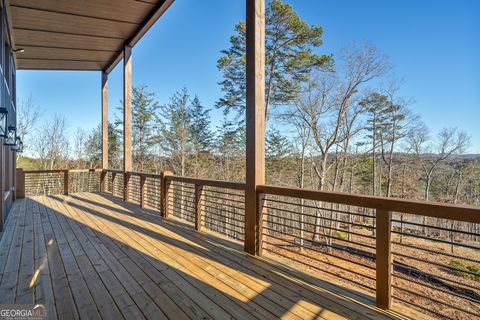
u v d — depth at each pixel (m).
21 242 3.29
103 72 7.92
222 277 2.31
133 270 2.46
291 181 15.41
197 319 1.70
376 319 1.71
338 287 2.13
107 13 4.94
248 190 2.90
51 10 4.73
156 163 19.70
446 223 13.49
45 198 6.71
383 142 14.62
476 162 15.20
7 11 4.52
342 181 14.34
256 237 2.84
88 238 3.45
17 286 2.15
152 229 3.88
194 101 19.33
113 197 6.88
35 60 6.88
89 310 1.81
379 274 1.86
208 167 19.12
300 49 12.73
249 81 2.86
